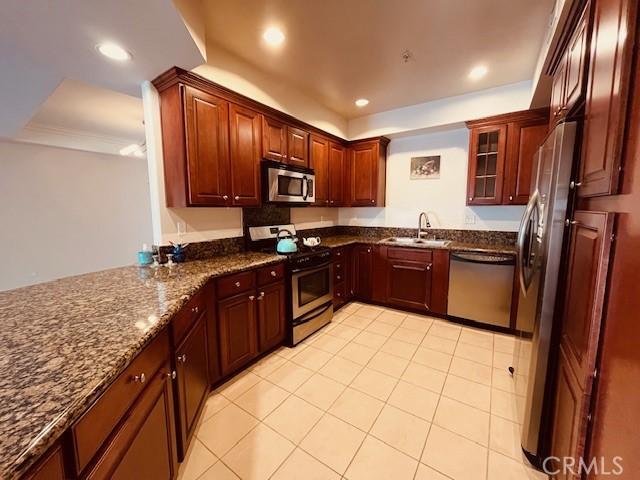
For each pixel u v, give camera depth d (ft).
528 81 8.79
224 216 8.47
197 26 5.07
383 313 11.14
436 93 9.86
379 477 4.41
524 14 5.74
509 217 10.28
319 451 4.88
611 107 2.73
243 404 6.05
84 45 4.97
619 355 2.43
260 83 8.25
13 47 5.00
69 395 2.05
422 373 7.10
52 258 14.55
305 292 8.89
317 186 10.87
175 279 5.40
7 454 1.54
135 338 2.95
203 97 6.60
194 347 5.06
